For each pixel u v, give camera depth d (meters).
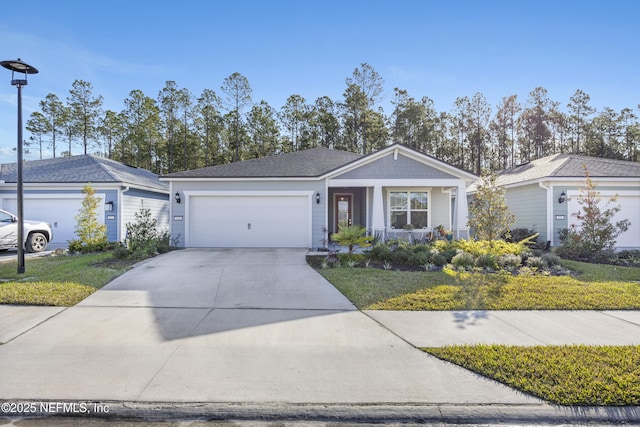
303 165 14.71
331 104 37.06
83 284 6.98
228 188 13.25
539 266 9.16
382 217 13.42
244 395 3.09
